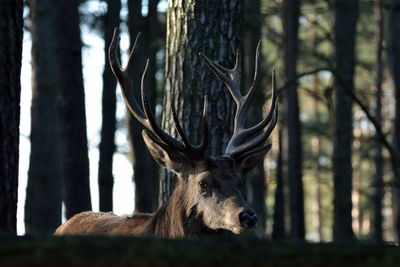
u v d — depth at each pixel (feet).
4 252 17.16
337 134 68.64
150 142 32.24
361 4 75.72
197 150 31.12
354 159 128.88
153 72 69.97
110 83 64.90
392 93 78.33
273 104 33.58
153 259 17.07
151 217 32.91
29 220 57.93
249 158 32.17
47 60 57.98
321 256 18.04
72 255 16.97
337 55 68.18
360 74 125.29
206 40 37.47
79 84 60.03
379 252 18.61
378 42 96.48
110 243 17.99
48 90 57.88
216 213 30.22
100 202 64.34
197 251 17.72
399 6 74.59
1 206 28.07
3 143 28.19
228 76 35.40
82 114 59.93
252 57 71.61
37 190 57.31
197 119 37.27
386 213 152.25
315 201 151.02
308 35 109.40
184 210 31.14
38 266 16.66
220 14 37.63
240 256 17.67
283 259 17.83
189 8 37.63
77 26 60.13
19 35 28.71
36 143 57.72
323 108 148.66
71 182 59.41
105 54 64.95
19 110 28.86
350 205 68.18
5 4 28.19
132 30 66.64
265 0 88.94
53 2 59.88
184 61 37.58
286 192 100.07
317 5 98.99
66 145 59.57
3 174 28.17
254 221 29.48
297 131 78.13
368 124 128.67
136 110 33.19
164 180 37.47
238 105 34.32
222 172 30.83
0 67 28.14
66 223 37.01
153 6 69.77
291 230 77.20
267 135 32.37
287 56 78.13
